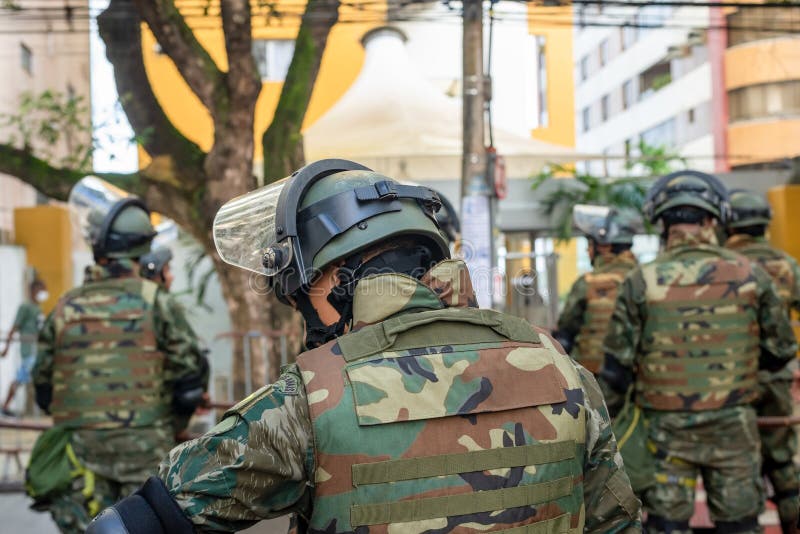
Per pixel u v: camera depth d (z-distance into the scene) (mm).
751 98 22578
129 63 8969
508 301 9867
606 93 30266
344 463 1572
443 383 1655
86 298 4293
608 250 6441
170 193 8867
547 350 1812
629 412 4070
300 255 1864
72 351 4238
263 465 1546
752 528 3820
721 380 3859
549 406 1715
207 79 8523
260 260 1943
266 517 1601
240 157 8594
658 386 3939
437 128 12523
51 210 13734
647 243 15562
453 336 1745
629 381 4082
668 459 3928
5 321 12914
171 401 4469
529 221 12586
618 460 1837
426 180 11820
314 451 1593
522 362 1742
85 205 4363
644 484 3918
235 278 8625
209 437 1581
